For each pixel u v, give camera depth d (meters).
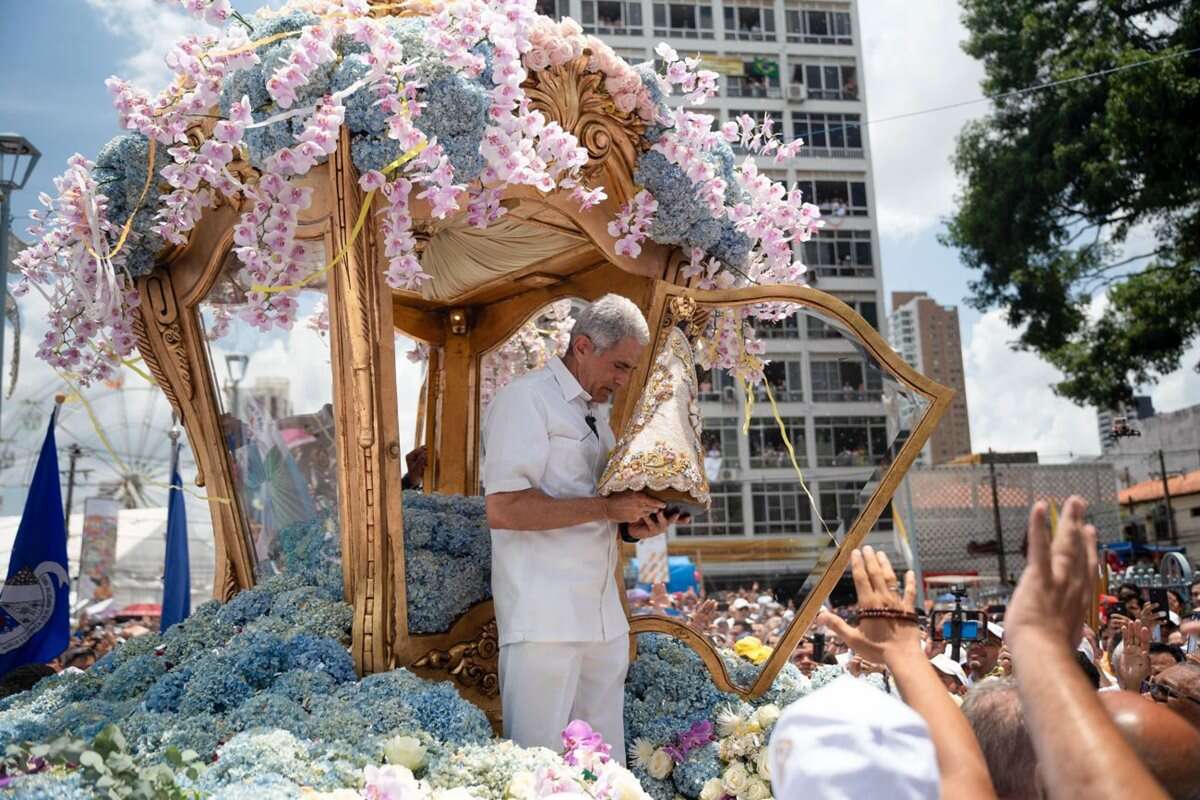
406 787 2.66
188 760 2.62
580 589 3.47
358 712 3.04
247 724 3.00
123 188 4.07
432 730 3.04
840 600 4.99
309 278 3.62
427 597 3.66
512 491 3.37
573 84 3.86
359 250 3.47
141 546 11.85
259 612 3.83
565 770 2.92
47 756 2.45
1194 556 43.84
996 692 1.83
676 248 4.32
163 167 3.84
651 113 4.02
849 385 33.03
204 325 4.20
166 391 4.31
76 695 3.81
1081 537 1.39
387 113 3.33
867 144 46.47
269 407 4.02
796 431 32.47
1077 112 23.75
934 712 1.66
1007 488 39.31
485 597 3.84
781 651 4.06
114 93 3.61
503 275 4.90
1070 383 24.66
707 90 4.09
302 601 3.67
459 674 3.70
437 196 3.34
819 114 46.22
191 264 4.18
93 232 3.94
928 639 7.00
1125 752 1.22
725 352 4.44
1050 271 24.23
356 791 2.71
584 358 3.59
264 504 4.11
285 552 4.03
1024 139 24.64
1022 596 1.38
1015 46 24.92
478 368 5.36
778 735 1.42
